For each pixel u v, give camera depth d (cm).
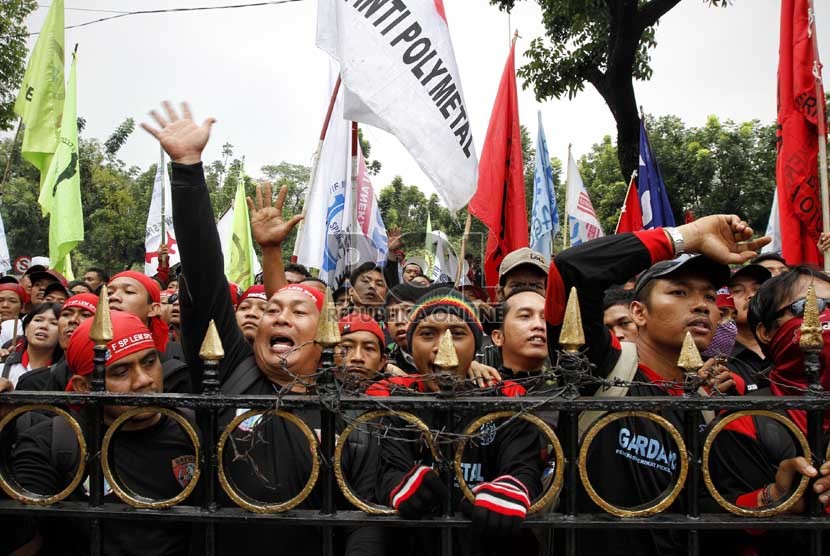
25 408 189
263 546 210
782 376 241
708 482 182
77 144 627
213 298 242
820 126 458
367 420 191
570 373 182
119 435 229
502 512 175
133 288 413
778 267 411
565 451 187
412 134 372
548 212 677
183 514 186
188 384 304
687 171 1642
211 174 2817
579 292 203
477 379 234
